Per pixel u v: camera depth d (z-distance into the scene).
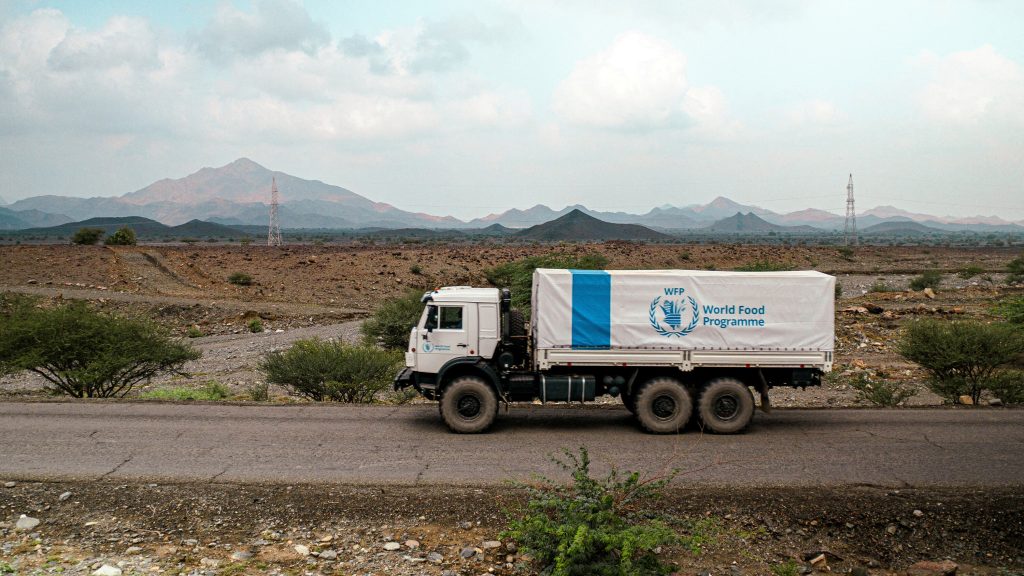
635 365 13.96
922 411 16.08
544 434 13.91
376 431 14.05
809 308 13.88
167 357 21.45
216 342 37.09
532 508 9.82
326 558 8.85
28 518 9.62
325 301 54.06
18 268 60.22
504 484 10.95
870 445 13.14
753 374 14.24
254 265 69.88
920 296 49.53
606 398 21.03
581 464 11.89
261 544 9.18
